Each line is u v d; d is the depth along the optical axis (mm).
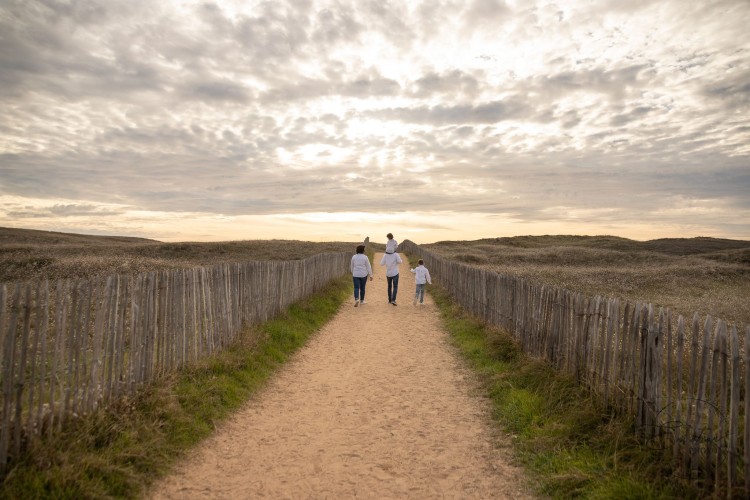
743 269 25328
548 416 5531
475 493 4203
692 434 3959
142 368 5699
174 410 5359
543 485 4211
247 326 9406
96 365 4816
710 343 3869
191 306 7023
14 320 3898
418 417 6059
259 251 37688
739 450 3836
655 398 4520
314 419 6012
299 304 13211
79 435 4395
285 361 8719
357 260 16062
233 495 4156
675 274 23906
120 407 5070
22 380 3973
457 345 9961
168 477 4395
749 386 3482
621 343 5461
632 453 4383
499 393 6652
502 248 51031
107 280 5004
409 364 8672
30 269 18641
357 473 4594
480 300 11789
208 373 6812
